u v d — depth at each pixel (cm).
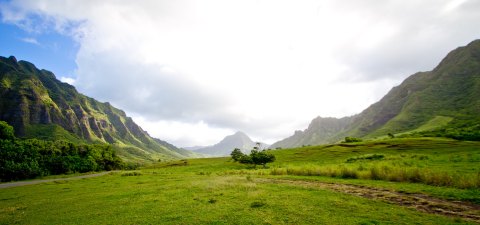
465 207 1769
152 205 2248
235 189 2858
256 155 9444
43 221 1986
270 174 4772
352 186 2806
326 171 3941
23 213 2342
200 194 2652
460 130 18425
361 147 13138
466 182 2348
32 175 7725
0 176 6888
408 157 6312
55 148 10956
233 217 1694
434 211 1708
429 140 13362
